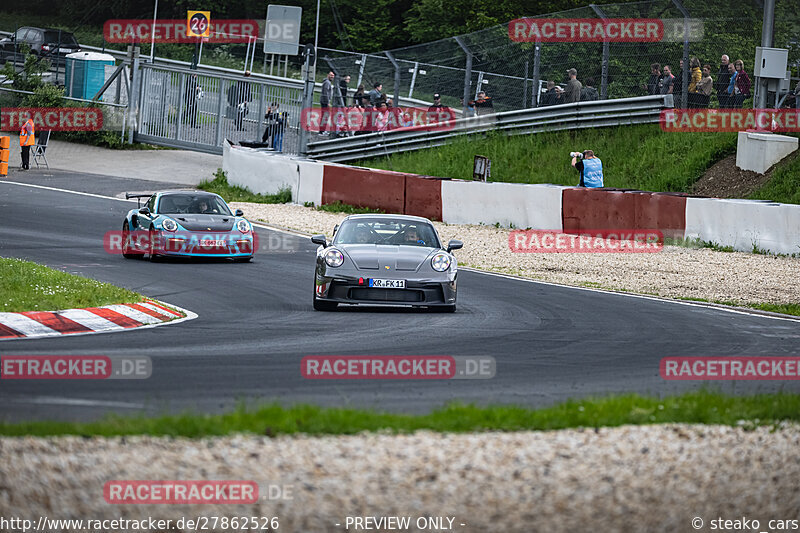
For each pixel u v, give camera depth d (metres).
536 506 19.55
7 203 97.56
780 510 20.31
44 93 153.00
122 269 62.31
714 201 80.00
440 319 47.16
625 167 104.38
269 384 30.86
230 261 69.44
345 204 100.06
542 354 38.28
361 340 40.09
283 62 177.25
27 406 26.58
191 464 21.08
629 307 53.78
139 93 142.50
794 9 123.19
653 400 28.25
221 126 131.12
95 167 129.38
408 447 22.70
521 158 110.56
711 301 57.44
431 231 52.62
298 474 20.69
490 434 24.20
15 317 41.62
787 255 75.69
